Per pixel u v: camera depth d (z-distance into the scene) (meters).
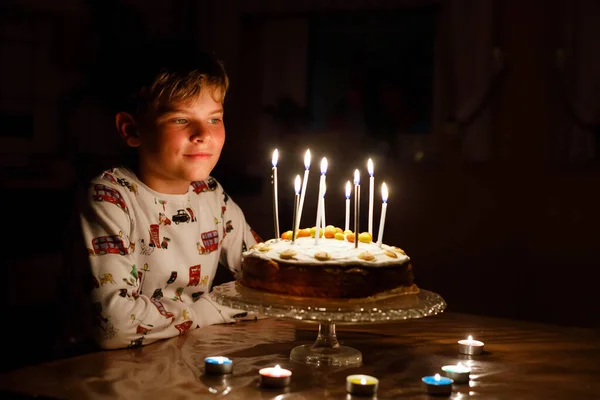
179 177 1.58
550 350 1.42
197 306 1.59
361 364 1.28
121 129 1.60
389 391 1.11
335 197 4.21
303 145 4.36
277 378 1.10
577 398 1.10
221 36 4.47
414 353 1.38
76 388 1.08
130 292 1.44
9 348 2.71
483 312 4.09
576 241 3.92
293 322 1.65
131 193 1.57
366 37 4.27
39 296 3.18
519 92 4.00
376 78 4.24
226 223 1.83
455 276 4.14
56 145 3.95
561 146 3.93
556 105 3.93
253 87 4.48
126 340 1.37
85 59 3.98
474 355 1.37
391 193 4.22
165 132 1.54
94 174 1.57
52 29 3.95
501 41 4.01
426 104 4.18
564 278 3.94
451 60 4.09
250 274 1.39
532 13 3.93
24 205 3.32
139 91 1.55
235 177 4.29
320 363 1.26
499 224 4.07
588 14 3.80
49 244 3.33
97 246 1.46
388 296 1.32
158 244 1.61
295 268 1.30
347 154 4.26
